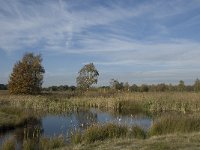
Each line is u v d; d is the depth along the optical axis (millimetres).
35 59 63625
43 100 45719
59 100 49000
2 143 19078
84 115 36031
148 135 18203
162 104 38219
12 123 26203
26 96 50844
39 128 25688
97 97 50844
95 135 17625
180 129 18328
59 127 26391
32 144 17438
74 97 54219
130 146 14492
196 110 35531
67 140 18156
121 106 41875
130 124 20219
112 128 18281
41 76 64438
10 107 33312
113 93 56281
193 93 43094
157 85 68188
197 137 15703
